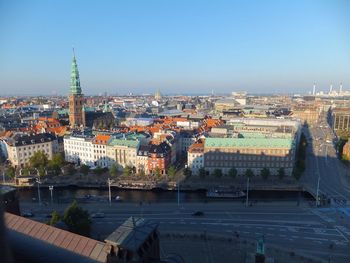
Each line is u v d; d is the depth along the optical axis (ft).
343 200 490.08
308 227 387.34
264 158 618.44
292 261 305.73
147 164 645.51
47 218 426.10
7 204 211.20
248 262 297.74
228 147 621.72
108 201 488.85
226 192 521.65
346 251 328.49
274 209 449.06
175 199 509.35
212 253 315.99
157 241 144.97
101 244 155.94
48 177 622.54
